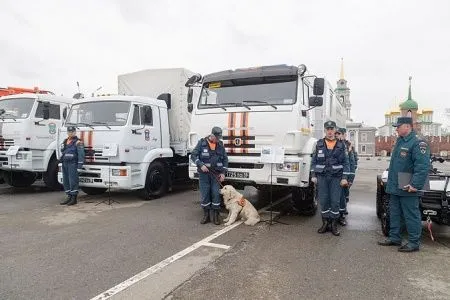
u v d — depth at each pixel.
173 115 9.67
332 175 5.93
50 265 4.34
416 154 4.95
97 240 5.40
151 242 5.32
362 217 7.48
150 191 9.02
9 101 9.81
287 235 5.86
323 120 8.45
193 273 4.12
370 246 5.31
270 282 3.89
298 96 6.67
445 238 5.86
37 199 8.99
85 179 8.35
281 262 4.53
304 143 6.89
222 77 7.39
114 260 4.53
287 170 6.48
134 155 8.30
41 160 9.75
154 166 9.09
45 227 6.15
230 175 6.95
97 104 8.52
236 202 6.60
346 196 7.32
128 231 5.93
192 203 8.59
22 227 6.14
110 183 8.04
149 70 9.98
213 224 6.54
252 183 6.93
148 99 8.84
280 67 6.96
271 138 6.66
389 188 5.30
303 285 3.83
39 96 9.66
